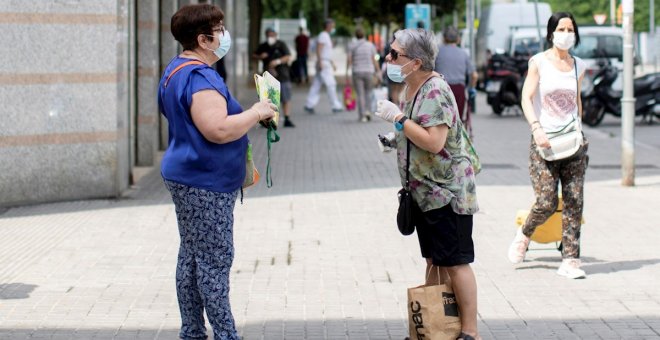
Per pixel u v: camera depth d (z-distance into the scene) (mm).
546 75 11062
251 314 9938
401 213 8445
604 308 10117
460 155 8367
